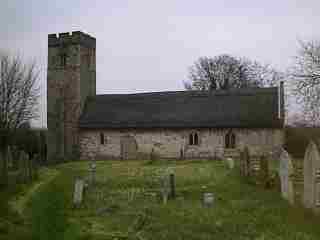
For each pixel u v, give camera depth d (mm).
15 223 14422
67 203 18297
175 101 44656
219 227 13500
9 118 29141
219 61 61875
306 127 40500
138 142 42688
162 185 20078
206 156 40750
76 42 45906
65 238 13156
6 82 30266
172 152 41625
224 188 20859
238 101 42531
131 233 13320
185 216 15016
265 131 39250
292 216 14523
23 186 22953
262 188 20625
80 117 45531
